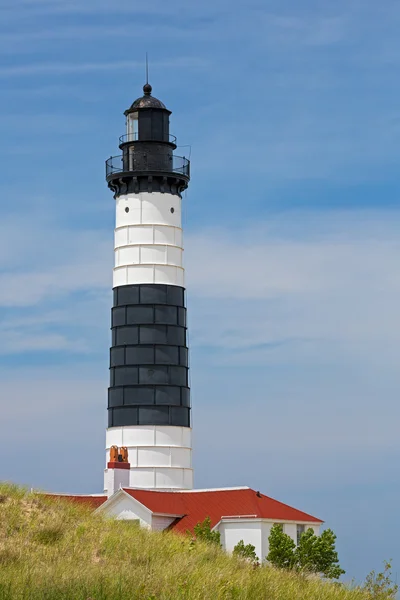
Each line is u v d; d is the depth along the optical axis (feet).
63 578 117.39
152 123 332.60
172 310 323.98
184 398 321.73
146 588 114.11
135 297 323.37
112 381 323.37
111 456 303.48
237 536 268.00
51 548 147.95
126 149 332.60
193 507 277.64
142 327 320.91
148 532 177.06
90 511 183.52
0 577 117.39
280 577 140.46
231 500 276.62
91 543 153.38
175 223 330.54
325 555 227.81
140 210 328.49
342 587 137.69
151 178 328.08
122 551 149.69
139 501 270.05
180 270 329.93
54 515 166.71
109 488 295.48
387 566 137.80
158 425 315.37
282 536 230.27
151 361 318.86
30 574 119.14
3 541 148.15
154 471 312.50
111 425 321.11
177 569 130.41
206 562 150.61
